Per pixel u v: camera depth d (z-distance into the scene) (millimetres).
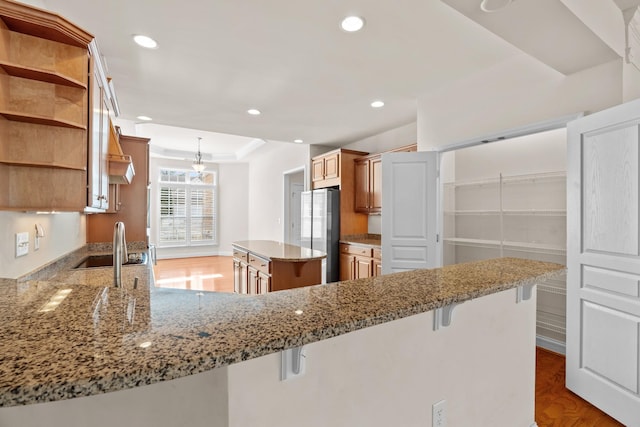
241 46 2533
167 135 6461
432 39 2445
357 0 2000
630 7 2045
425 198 3475
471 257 3611
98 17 2146
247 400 801
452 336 1325
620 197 1885
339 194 5312
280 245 4184
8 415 805
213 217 8938
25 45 1526
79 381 459
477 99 3006
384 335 1099
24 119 1519
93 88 1729
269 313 783
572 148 2191
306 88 3361
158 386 777
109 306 798
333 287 1087
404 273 1359
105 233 3695
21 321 681
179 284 5586
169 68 2898
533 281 1324
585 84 2324
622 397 1862
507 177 3127
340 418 991
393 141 5000
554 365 2619
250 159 8625
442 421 1288
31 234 1888
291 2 2016
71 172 1676
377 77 3084
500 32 1950
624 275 1862
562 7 1732
